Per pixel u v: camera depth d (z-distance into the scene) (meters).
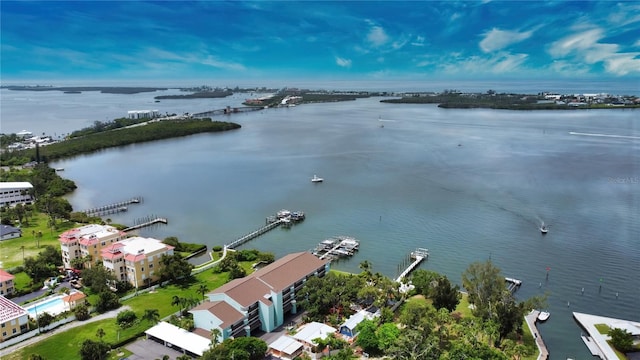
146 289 172.75
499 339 133.75
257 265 197.38
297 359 123.06
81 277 179.25
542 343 136.00
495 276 148.75
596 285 173.38
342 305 150.38
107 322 147.12
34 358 120.38
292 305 153.12
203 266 194.62
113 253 175.38
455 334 136.00
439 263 196.12
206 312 135.12
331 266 197.00
